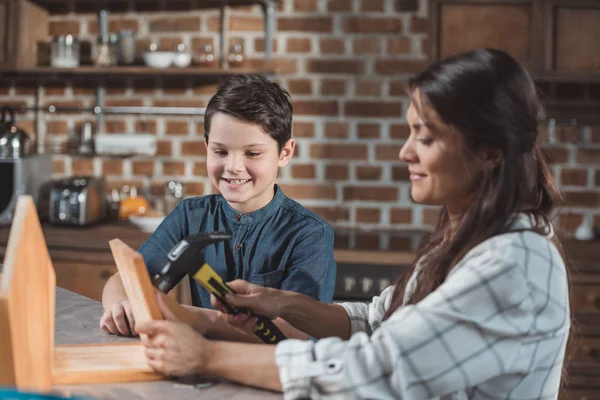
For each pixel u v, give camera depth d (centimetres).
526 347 107
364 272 326
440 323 104
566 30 344
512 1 343
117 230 355
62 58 375
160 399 110
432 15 345
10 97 398
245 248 178
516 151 111
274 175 170
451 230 125
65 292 175
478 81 110
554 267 110
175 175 392
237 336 135
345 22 375
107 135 378
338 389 106
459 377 104
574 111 372
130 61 374
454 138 111
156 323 115
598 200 374
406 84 117
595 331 316
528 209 114
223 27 379
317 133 380
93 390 113
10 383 93
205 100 388
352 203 382
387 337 106
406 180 379
